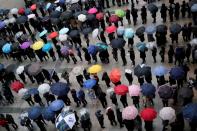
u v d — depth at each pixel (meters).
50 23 27.59
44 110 18.61
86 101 20.25
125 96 18.33
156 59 22.17
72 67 23.89
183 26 22.80
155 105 18.89
